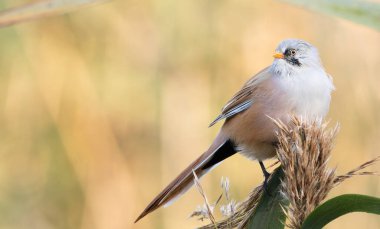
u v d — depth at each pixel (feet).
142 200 40.42
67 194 40.55
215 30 40.68
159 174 40.45
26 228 39.63
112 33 41.75
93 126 41.19
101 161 40.93
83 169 40.78
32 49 41.09
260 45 40.22
